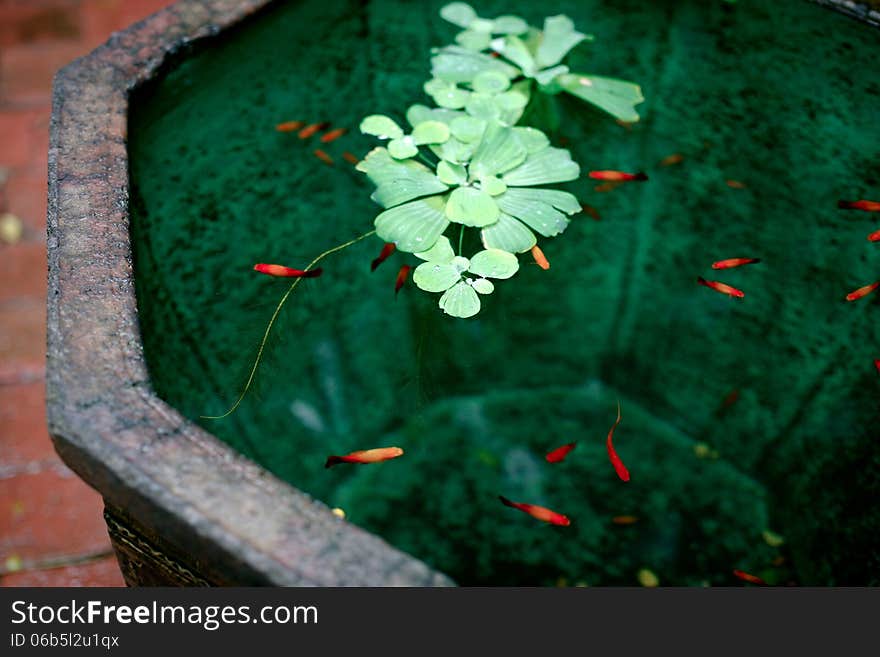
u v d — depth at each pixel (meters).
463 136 0.77
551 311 0.90
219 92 0.77
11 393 0.96
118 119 0.68
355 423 0.87
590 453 0.89
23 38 1.29
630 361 0.93
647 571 0.82
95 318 0.58
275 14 0.79
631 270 0.89
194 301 0.73
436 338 0.85
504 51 0.83
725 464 0.88
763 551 0.83
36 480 0.91
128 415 0.54
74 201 0.63
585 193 0.83
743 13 0.82
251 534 0.51
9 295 1.03
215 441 0.54
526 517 0.85
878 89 0.78
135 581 0.65
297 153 0.80
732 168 0.82
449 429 0.91
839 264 0.78
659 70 0.85
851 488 0.77
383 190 0.74
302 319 0.79
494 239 0.72
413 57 0.86
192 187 0.74
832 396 0.80
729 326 0.86
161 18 0.75
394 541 0.83
